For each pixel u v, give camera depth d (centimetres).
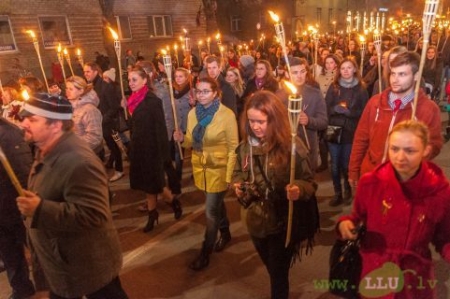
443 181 175
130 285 331
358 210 201
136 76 390
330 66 564
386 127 262
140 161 393
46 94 200
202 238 400
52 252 205
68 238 202
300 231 245
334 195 456
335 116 419
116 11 1697
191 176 574
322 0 3011
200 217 446
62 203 192
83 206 194
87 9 1563
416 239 183
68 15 1494
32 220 188
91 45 1595
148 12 1855
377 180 186
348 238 200
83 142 208
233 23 2653
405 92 252
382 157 267
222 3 2611
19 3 1330
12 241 290
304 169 239
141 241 403
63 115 200
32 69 1386
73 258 205
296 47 1211
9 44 1320
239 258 358
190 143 340
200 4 2134
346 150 422
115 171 579
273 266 253
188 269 347
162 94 513
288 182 239
